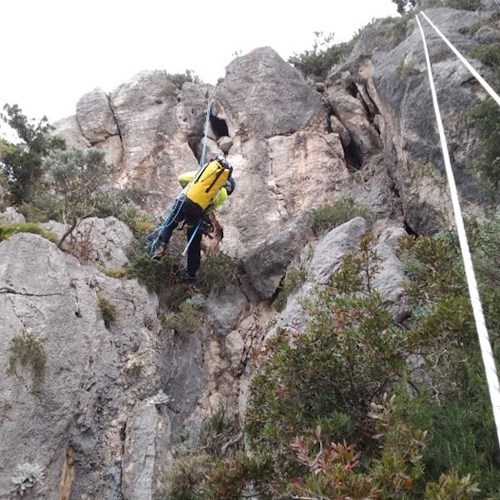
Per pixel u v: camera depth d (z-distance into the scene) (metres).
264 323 13.67
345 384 5.79
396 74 14.02
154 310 12.95
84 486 9.79
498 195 9.79
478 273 6.31
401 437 4.32
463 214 10.77
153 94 19.81
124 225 14.34
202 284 14.39
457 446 4.79
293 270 13.04
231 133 18.50
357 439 5.39
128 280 12.98
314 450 5.15
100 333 11.34
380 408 4.68
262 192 16.61
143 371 11.64
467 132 11.40
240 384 12.73
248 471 5.27
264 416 6.07
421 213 12.52
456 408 5.05
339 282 6.74
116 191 16.86
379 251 9.70
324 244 12.12
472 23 13.75
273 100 18.44
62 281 11.15
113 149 18.91
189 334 13.27
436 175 12.07
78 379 10.30
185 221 8.63
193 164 18.36
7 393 9.38
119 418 10.77
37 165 15.79
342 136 18.25
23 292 10.59
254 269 14.41
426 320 5.38
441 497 3.57
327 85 19.58
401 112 13.47
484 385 4.99
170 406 11.91
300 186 16.84
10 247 11.18
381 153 17.42
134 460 10.32
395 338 5.78
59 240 12.70
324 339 5.97
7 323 10.03
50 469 9.28
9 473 8.84
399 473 3.93
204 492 5.66
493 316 5.35
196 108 19.53
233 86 19.11
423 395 5.33
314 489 3.79
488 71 11.78
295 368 5.89
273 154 17.47
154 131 18.84
